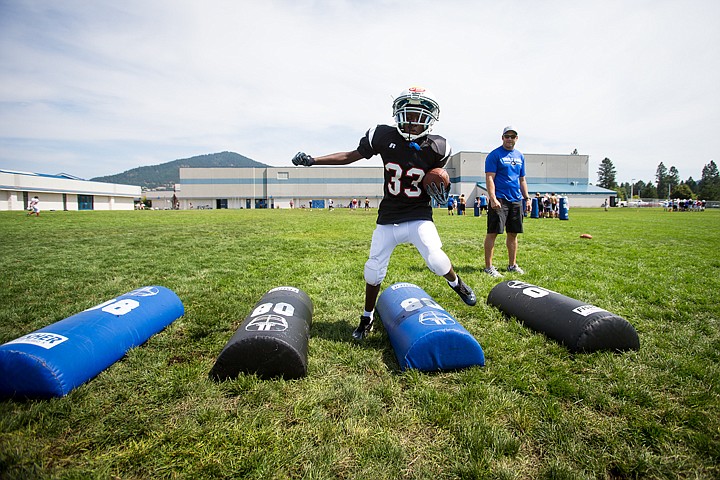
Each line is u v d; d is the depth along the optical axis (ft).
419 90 9.21
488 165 18.06
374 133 9.90
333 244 30.83
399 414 6.82
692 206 126.21
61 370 7.22
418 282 16.72
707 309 12.86
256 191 226.58
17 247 28.89
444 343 8.36
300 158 10.32
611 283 16.48
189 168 222.89
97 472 5.38
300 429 6.38
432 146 9.53
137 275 18.72
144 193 284.61
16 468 5.40
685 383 7.87
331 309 13.06
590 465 5.60
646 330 10.98
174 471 5.48
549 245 29.58
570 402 7.28
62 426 6.39
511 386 7.80
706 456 5.84
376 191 229.45
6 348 7.12
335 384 7.88
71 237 35.96
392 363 8.95
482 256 24.14
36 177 148.97
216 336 10.57
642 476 5.48
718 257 23.54
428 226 9.89
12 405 6.93
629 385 7.68
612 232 40.86
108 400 7.28
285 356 8.00
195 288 15.98
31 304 13.64
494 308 12.75
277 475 5.37
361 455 5.79
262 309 9.46
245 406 7.07
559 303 10.50
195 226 50.60
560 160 203.51
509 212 18.28
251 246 29.66
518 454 5.87
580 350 9.19
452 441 6.15
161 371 8.42
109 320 9.15
